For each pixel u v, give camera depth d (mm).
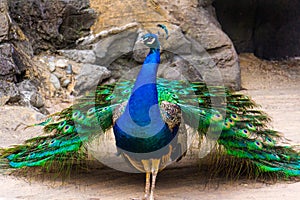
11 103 12914
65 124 7562
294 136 11055
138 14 17031
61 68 15203
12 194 7195
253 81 20406
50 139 7695
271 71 22422
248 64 23156
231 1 24047
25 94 13336
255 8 24422
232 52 18328
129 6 17078
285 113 14078
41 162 7414
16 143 10195
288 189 7438
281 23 25156
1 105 12664
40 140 7797
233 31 24516
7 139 10539
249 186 7633
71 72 15266
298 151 8766
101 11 16719
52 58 15484
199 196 7211
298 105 15445
